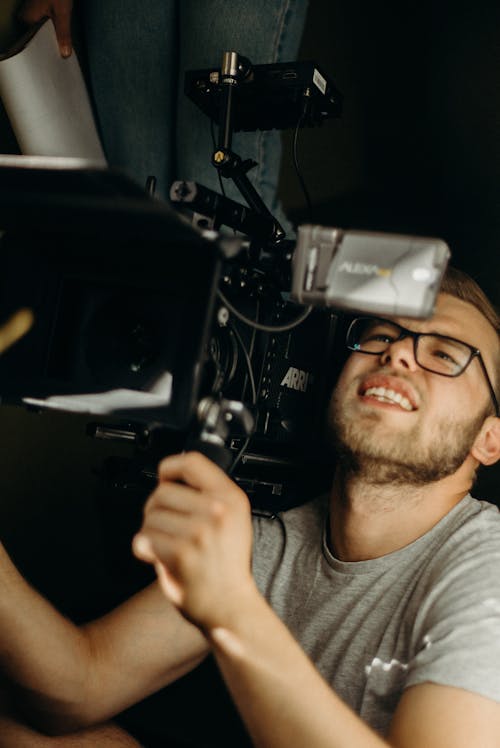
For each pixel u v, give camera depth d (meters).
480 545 1.24
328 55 2.41
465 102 2.35
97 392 0.98
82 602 2.08
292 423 1.37
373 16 2.44
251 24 1.59
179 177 1.82
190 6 1.66
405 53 2.42
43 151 1.65
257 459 1.36
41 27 1.55
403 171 2.40
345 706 0.87
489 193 2.30
